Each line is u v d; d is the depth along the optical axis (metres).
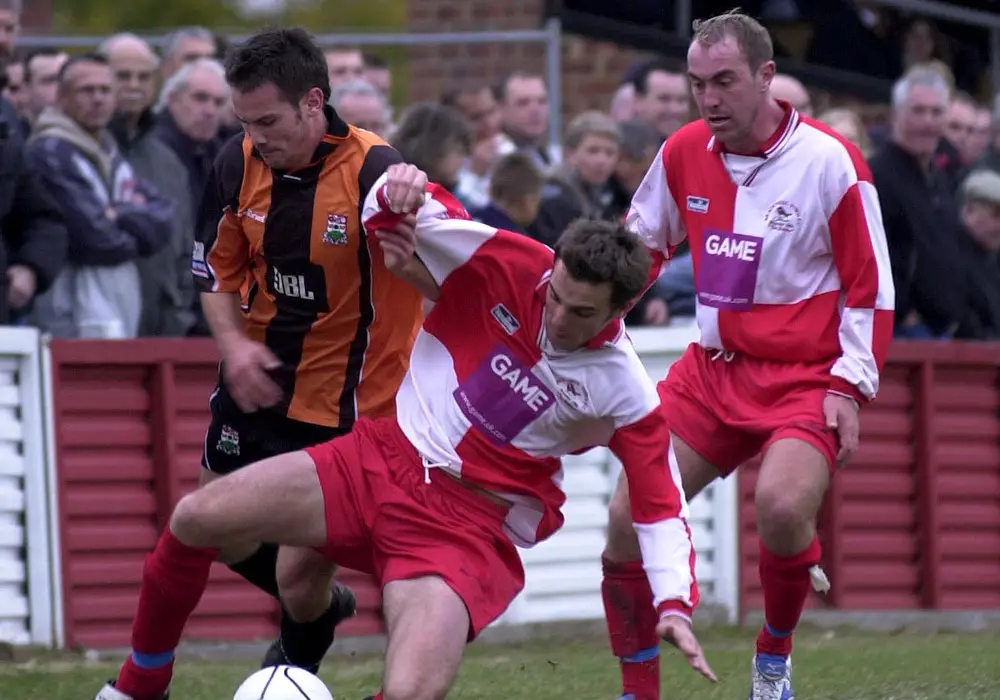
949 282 29.41
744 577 27.52
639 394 14.14
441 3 44.34
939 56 42.56
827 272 17.25
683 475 17.62
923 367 29.28
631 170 27.98
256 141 15.36
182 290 26.14
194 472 24.62
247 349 15.61
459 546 13.95
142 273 25.28
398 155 15.95
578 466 26.61
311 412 16.47
